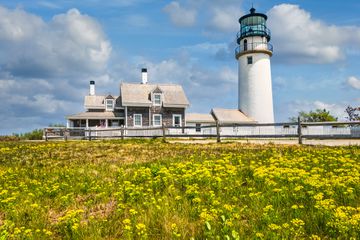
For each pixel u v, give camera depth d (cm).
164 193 789
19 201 802
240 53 4741
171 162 1212
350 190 688
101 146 1903
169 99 4241
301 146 1587
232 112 4669
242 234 544
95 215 691
